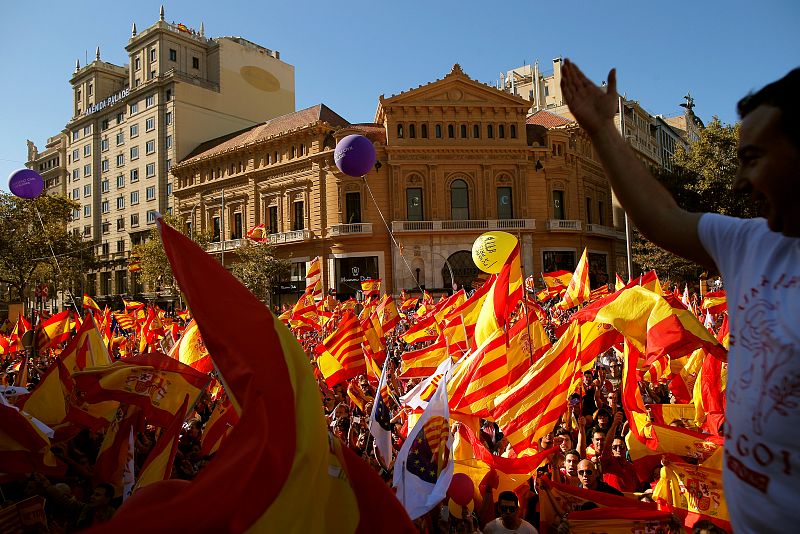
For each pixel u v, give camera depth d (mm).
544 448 9086
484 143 57500
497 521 6883
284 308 50625
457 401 9523
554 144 59531
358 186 57312
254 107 84312
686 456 8539
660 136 87000
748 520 1657
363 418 11586
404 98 56875
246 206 65688
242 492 2857
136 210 80750
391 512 3508
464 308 13812
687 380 12750
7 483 8031
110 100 86875
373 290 33781
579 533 6699
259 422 3127
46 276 61969
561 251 58594
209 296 3588
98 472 8539
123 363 8805
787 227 1699
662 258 46062
